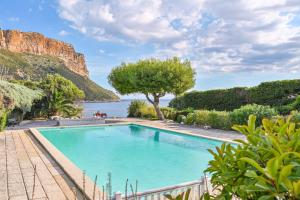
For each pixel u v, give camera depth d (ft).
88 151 37.86
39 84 71.87
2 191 16.25
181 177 26.35
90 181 17.97
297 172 3.21
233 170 4.30
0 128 41.60
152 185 23.86
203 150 38.06
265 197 3.02
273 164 2.98
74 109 75.10
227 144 4.72
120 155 35.55
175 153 36.50
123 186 23.25
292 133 4.28
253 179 3.69
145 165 30.63
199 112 55.72
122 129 57.88
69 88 73.36
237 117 45.32
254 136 4.20
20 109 61.62
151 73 69.10
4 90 52.75
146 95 72.69
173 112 70.08
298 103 47.09
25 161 24.07
